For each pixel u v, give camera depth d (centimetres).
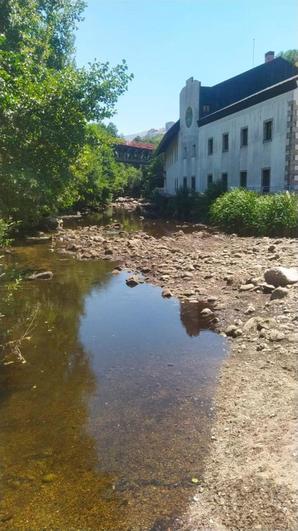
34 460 296
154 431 326
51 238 1543
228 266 938
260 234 1553
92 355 486
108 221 2459
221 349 485
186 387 397
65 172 984
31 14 1600
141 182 5403
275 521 224
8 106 817
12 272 853
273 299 629
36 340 539
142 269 966
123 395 388
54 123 920
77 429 334
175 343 514
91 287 820
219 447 299
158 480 271
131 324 593
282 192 1802
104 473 280
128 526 235
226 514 235
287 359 429
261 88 3056
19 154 877
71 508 250
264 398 357
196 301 683
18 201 894
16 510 250
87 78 950
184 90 3394
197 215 2408
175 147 3831
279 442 290
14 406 373
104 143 1096
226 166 2647
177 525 233
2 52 799
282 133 2016
